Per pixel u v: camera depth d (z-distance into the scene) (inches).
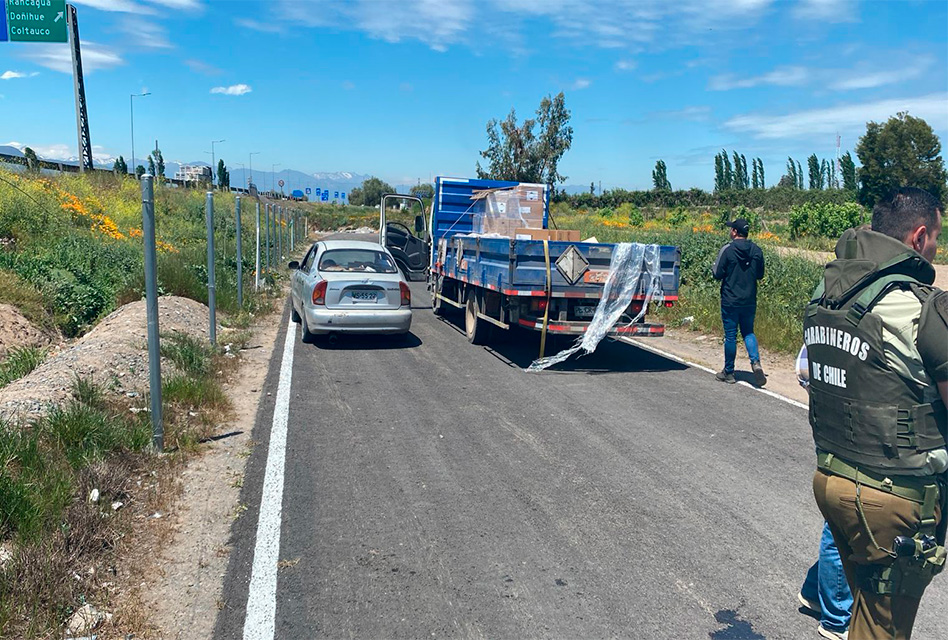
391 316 421.4
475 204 563.2
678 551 172.2
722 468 229.1
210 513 188.9
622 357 415.8
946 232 1312.7
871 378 95.4
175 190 1376.7
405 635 136.8
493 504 198.4
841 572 132.2
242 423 269.4
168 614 142.3
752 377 364.8
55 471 180.7
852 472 99.5
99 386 261.1
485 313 431.8
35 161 1026.1
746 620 143.5
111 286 510.0
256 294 625.0
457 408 296.2
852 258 102.7
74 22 1258.0
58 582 144.1
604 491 208.8
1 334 365.4
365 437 255.3
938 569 97.6
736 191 2559.1
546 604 148.2
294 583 154.9
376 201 3531.0
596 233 986.1
